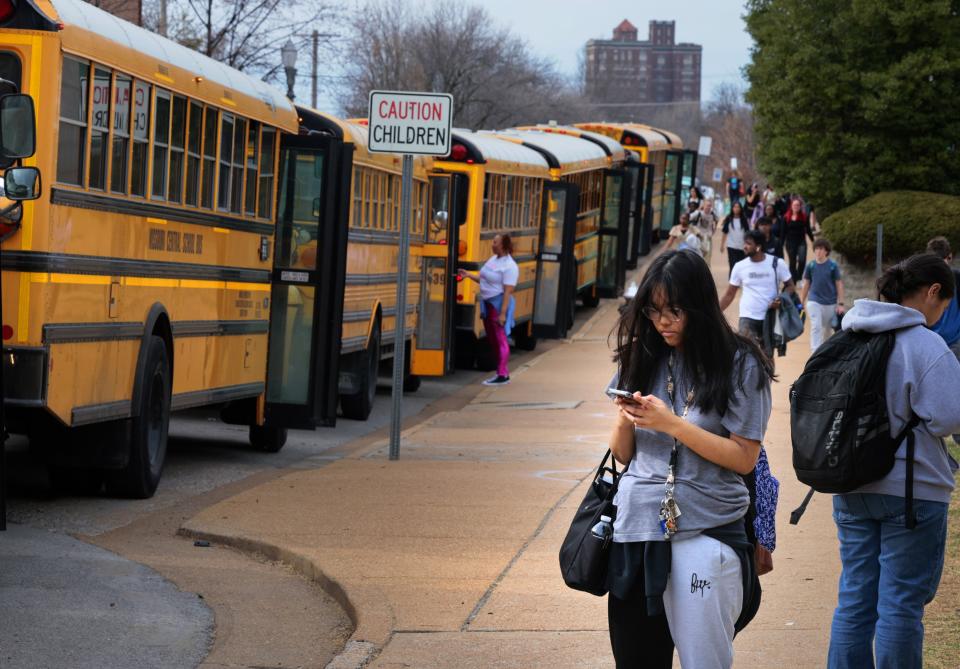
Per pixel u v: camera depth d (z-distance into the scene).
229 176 12.21
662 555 4.34
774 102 31.28
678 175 51.72
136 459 10.30
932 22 29.31
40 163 8.66
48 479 11.33
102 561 8.18
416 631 6.57
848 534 5.43
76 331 9.14
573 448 13.72
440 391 21.12
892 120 30.09
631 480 4.44
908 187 30.75
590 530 4.48
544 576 7.67
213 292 11.91
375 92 12.95
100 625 6.79
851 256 29.23
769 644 6.26
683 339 4.41
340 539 8.66
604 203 33.91
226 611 7.23
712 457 4.30
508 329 21.02
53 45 8.72
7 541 8.60
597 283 34.03
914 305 5.51
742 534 4.43
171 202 10.80
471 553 8.25
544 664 6.07
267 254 13.41
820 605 6.95
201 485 11.47
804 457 5.34
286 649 6.53
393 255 18.50
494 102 69.31
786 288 17.11
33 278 8.64
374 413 18.30
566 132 34.56
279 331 13.61
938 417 5.19
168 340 10.92
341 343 14.78
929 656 6.03
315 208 13.56
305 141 13.56
